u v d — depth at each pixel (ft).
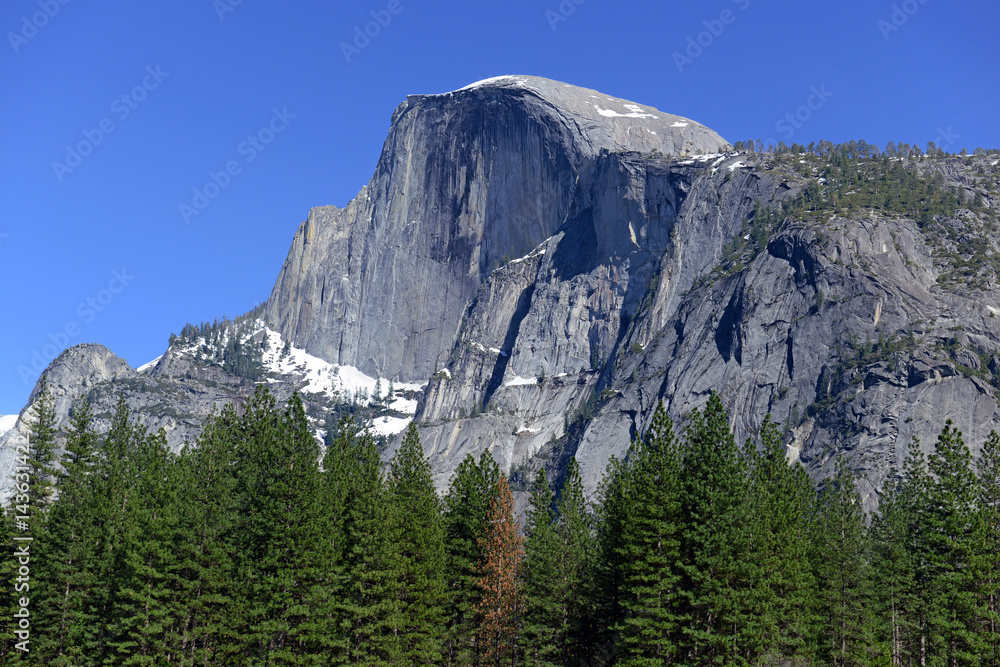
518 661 330.75
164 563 308.81
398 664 309.01
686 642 298.35
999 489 327.47
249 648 309.42
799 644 305.12
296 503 314.96
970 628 314.55
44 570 319.06
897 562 325.62
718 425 316.60
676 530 306.35
